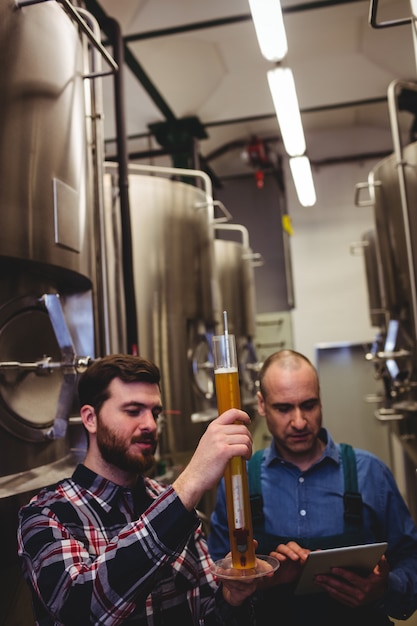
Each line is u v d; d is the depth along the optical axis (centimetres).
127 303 282
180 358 326
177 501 100
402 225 308
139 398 127
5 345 163
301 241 723
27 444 168
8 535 149
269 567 100
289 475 172
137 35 442
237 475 99
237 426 100
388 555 166
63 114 179
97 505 127
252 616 135
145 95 527
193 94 539
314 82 555
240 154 729
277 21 260
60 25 181
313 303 713
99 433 128
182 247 337
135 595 102
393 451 530
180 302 331
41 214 165
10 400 162
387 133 710
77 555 114
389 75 538
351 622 156
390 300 342
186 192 344
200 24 438
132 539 102
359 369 547
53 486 132
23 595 157
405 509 170
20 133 160
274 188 726
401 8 449
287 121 357
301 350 710
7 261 162
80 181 189
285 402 166
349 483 167
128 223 283
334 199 721
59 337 167
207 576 141
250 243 726
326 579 136
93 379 131
